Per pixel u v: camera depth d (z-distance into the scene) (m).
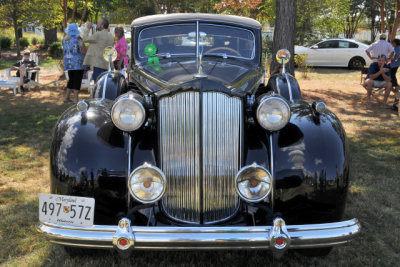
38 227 2.44
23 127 6.93
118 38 8.12
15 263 2.99
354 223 2.39
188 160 2.48
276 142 2.68
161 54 4.05
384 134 6.83
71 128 2.71
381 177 4.82
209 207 2.54
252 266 2.99
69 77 8.80
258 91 3.92
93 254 3.04
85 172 2.53
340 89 12.06
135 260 3.04
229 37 4.11
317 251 3.00
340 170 2.59
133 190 2.35
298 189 2.56
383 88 10.16
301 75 15.31
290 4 7.96
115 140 2.67
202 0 18.16
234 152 2.54
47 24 18.73
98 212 2.54
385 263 3.04
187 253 3.15
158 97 2.56
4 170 4.93
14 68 10.47
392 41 9.34
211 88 2.42
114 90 3.72
